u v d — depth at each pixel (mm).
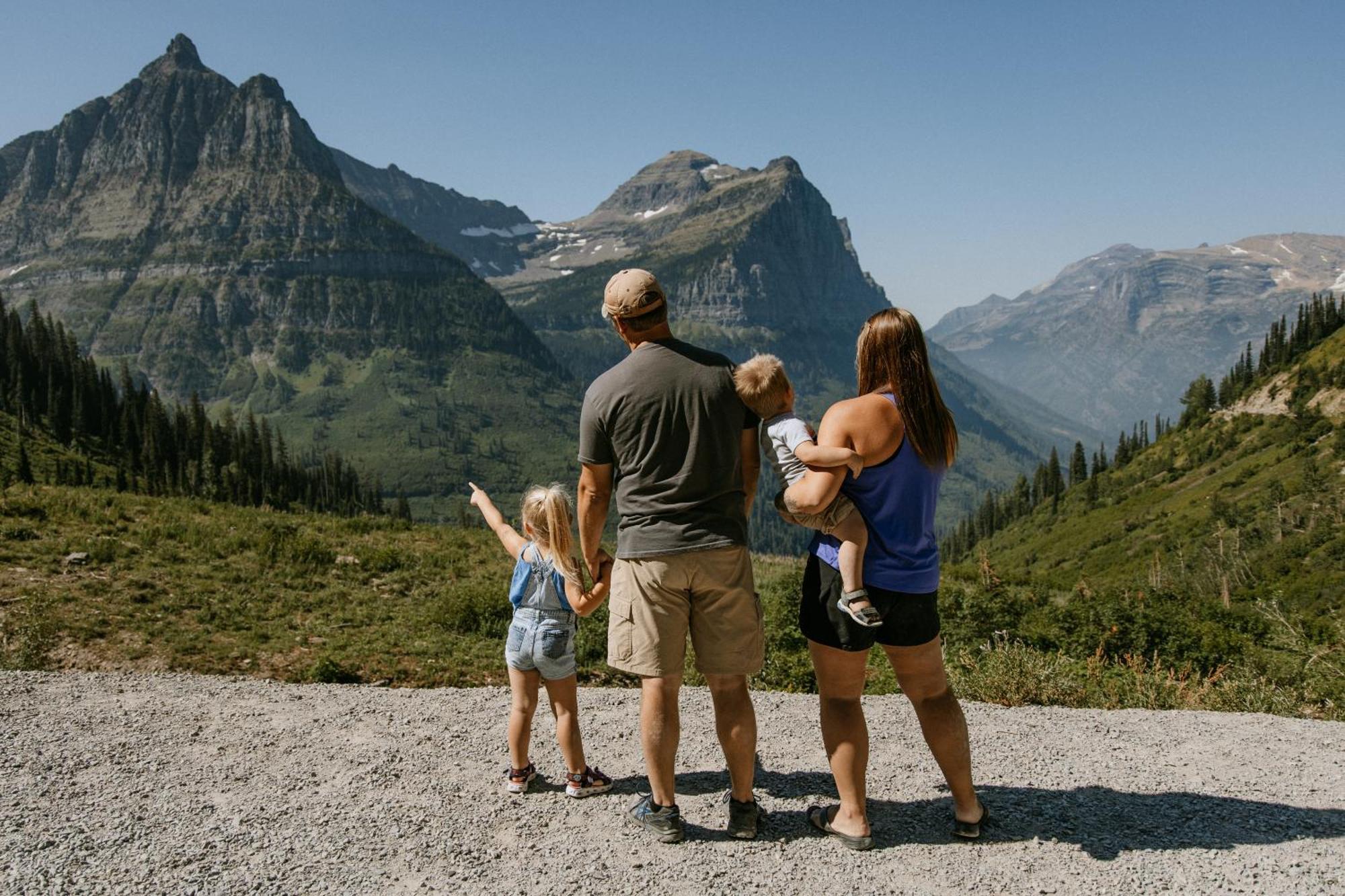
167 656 11312
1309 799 4961
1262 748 5949
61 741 5684
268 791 4961
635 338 4289
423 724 6215
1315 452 131625
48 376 146000
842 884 3922
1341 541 89062
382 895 3842
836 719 4266
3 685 6945
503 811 4711
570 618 4934
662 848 4262
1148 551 121312
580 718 6434
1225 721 6672
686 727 6281
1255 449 155625
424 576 16859
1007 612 14797
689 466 4078
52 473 104375
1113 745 6004
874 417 3957
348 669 11625
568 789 4906
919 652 4176
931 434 3990
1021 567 148625
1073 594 20938
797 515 3969
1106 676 10398
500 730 6102
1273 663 11656
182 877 3990
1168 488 160625
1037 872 4043
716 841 4344
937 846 4309
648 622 4180
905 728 6348
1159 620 14211
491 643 13195
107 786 5000
